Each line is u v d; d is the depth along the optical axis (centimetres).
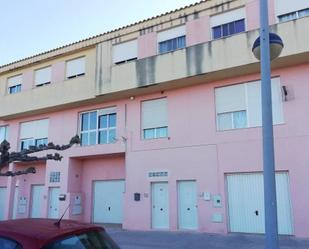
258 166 1367
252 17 1444
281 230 1300
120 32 1812
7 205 2148
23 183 2173
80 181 1970
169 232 1471
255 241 1199
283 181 1326
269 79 580
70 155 1917
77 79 1884
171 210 1534
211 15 1560
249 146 1402
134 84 1645
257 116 1427
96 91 1766
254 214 1369
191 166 1522
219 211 1421
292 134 1323
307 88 1334
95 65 1827
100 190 1914
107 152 1791
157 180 1600
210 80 1542
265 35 599
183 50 1536
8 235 352
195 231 1460
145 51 1708
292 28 1299
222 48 1439
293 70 1373
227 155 1444
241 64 1383
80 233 384
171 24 1659
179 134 1585
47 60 2091
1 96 2245
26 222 402
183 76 1511
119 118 1797
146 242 1230
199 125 1541
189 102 1591
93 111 1930
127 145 1731
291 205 1288
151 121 1702
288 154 1317
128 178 1688
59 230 370
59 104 1928
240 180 1416
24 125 2225
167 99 1664
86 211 1917
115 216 1834
